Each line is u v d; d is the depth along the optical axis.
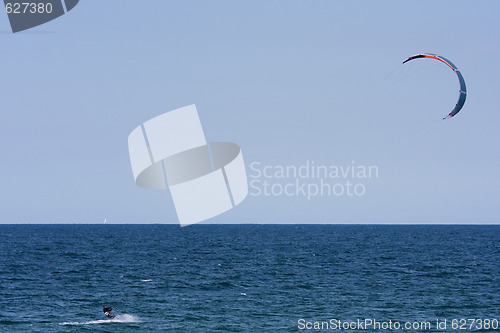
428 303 125.62
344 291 142.75
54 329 100.88
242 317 109.69
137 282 163.62
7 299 130.62
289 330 98.81
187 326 102.06
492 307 122.06
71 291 144.75
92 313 114.00
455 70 83.50
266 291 143.00
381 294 137.62
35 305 123.06
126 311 115.62
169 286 153.75
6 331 98.69
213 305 121.88
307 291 142.62
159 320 107.88
